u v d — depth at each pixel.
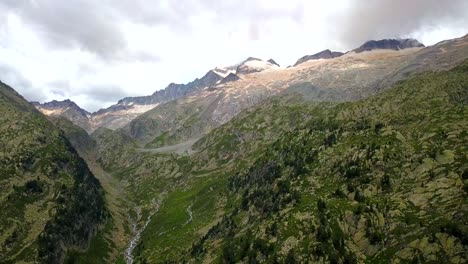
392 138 191.12
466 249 114.06
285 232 154.75
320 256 133.25
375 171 169.50
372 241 131.62
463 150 158.00
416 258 118.81
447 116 197.00
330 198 164.88
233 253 164.75
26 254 199.50
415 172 158.38
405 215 136.12
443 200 136.62
